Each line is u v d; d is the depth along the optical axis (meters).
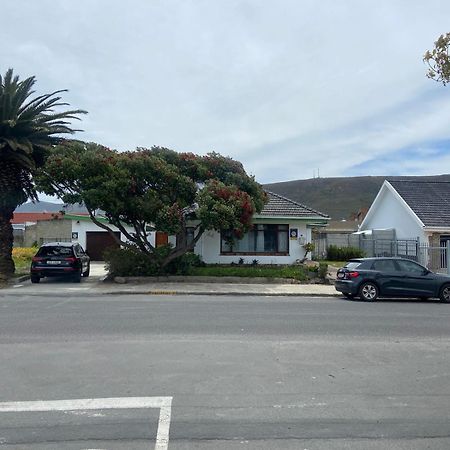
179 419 5.23
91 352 8.05
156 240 28.72
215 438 4.77
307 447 4.59
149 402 5.72
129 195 19.42
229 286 19.61
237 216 19.83
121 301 15.03
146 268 20.89
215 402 5.76
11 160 20.70
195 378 6.68
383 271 16.47
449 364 7.62
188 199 20.33
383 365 7.52
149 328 10.30
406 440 4.80
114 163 19.30
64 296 16.36
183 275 21.17
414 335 9.98
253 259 24.34
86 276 23.48
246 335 9.69
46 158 20.75
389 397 6.04
